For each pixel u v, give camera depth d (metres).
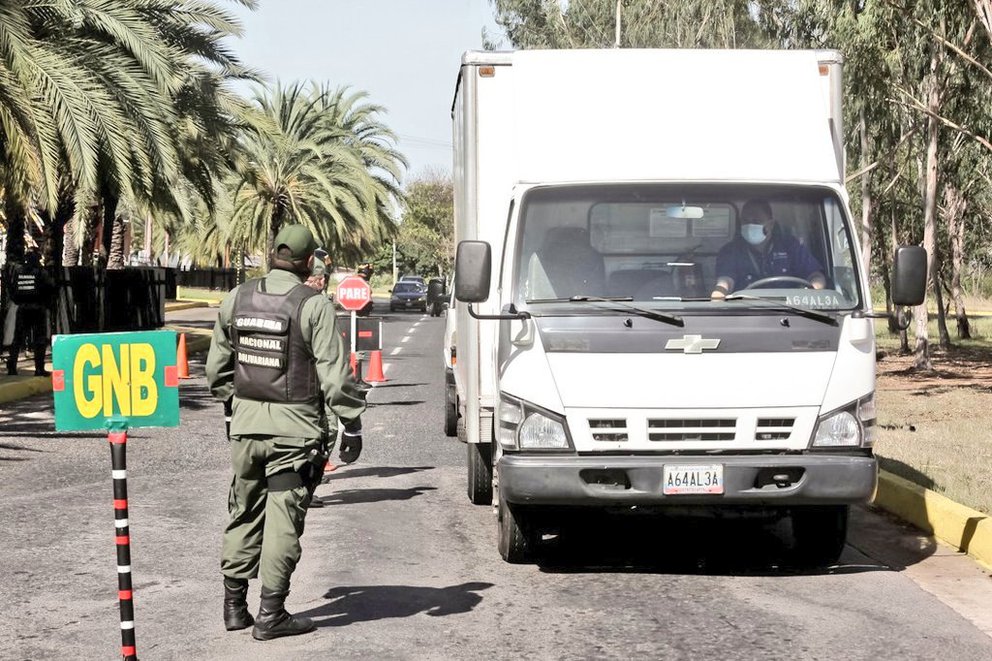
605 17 77.06
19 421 31.08
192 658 11.73
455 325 24.08
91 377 10.57
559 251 15.31
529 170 15.71
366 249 130.00
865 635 12.69
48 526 18.14
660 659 11.80
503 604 13.88
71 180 46.41
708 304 14.88
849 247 15.47
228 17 51.84
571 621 13.17
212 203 59.34
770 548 17.27
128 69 43.50
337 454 25.67
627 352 14.66
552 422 14.71
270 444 12.25
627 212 15.45
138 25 44.00
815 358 14.80
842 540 15.71
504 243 15.61
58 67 39.31
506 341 15.00
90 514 19.11
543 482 14.52
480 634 12.63
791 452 14.81
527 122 16.06
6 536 17.41
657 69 16.53
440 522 18.73
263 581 12.36
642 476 14.48
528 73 16.52
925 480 20.81
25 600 13.93
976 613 13.71
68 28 43.00
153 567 15.59
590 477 14.56
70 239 74.56
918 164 70.69
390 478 22.94
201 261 160.88
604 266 15.26
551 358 14.73
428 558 16.28
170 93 48.44
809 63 16.73
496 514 18.48
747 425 14.70
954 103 52.56
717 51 16.72
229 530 12.73
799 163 15.92
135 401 10.66
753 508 15.31
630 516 19.50
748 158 15.88
